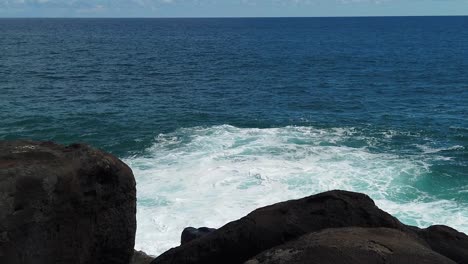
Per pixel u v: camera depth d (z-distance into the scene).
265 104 30.31
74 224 4.80
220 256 5.16
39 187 4.48
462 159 18.19
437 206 13.71
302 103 30.75
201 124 24.28
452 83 40.12
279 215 5.19
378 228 4.58
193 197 13.58
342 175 15.69
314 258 3.96
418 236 5.34
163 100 31.31
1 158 4.63
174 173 15.67
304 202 5.24
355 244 4.07
